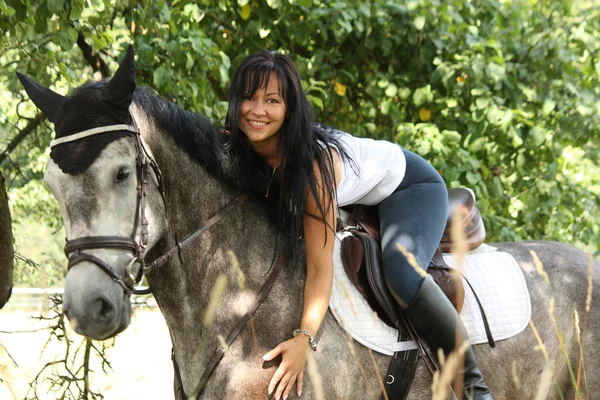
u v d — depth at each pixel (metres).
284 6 4.67
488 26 5.26
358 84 5.34
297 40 4.71
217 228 2.39
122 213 2.07
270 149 2.46
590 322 2.84
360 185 2.48
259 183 2.49
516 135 4.70
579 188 5.15
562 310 2.81
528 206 4.97
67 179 2.03
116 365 6.62
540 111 4.95
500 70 4.62
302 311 2.42
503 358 2.69
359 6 4.70
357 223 2.62
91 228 2.02
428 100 4.80
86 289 1.99
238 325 2.35
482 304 2.70
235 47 5.09
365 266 2.50
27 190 7.82
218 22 4.91
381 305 2.48
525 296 2.75
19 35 3.25
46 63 3.57
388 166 2.54
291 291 2.43
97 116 2.09
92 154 2.04
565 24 5.29
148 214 2.17
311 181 2.34
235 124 2.40
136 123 2.19
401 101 5.21
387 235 2.53
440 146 4.52
